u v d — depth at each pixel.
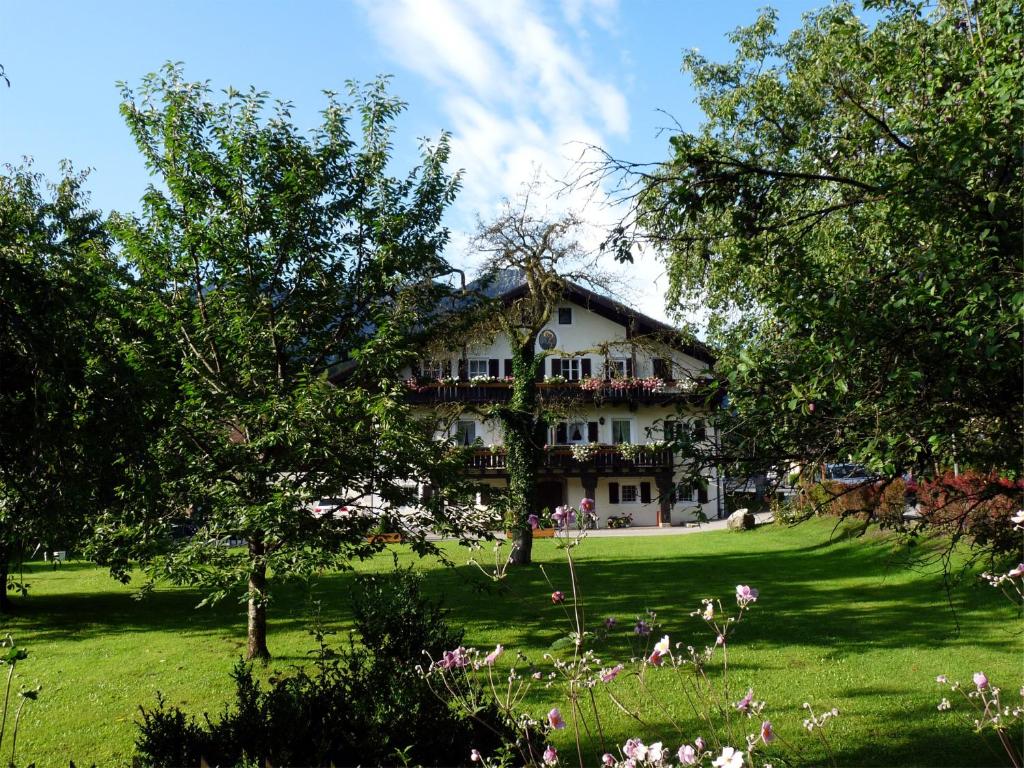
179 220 10.92
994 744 6.77
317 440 9.92
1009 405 3.93
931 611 12.88
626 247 5.19
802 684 9.07
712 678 9.37
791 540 25.73
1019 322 3.62
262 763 4.36
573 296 33.22
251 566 9.84
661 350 22.14
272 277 11.23
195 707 9.05
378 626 6.90
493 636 12.47
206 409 10.11
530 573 20.19
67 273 5.98
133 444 5.52
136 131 10.97
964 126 4.44
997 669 9.27
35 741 7.95
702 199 4.96
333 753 4.52
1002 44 4.74
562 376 33.84
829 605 14.23
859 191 5.86
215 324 10.74
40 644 13.16
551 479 39.62
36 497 5.32
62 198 18.67
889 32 7.84
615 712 7.99
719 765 3.07
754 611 13.95
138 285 10.79
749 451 4.55
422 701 4.88
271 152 11.16
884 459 4.03
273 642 12.62
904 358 3.99
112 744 7.77
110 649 12.59
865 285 4.45
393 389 10.25
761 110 12.49
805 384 4.14
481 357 36.00
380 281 11.61
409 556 24.45
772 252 5.27
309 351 11.66
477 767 4.47
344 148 11.70
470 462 11.76
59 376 4.99
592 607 15.08
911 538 5.06
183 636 13.48
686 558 23.03
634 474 38.69
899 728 7.39
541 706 8.12
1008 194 4.30
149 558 10.09
